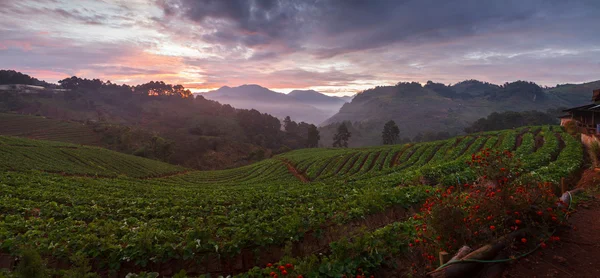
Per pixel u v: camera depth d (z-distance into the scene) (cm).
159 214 1647
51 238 1021
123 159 6694
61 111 16825
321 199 1633
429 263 617
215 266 852
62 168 4631
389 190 1477
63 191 2492
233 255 852
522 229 594
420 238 668
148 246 848
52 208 1716
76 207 1738
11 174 3155
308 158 6500
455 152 4325
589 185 1162
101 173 4806
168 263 845
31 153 5231
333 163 5372
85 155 6091
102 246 862
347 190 2038
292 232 920
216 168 10231
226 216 1446
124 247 880
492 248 545
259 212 1416
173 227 1323
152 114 19325
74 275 633
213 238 948
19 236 1000
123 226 1216
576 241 596
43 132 10856
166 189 3222
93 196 2194
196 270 843
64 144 6888
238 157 11375
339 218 1030
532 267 523
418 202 1265
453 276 511
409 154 4922
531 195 636
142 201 2017
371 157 5184
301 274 571
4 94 16638
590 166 1756
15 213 1616
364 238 676
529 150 3494
